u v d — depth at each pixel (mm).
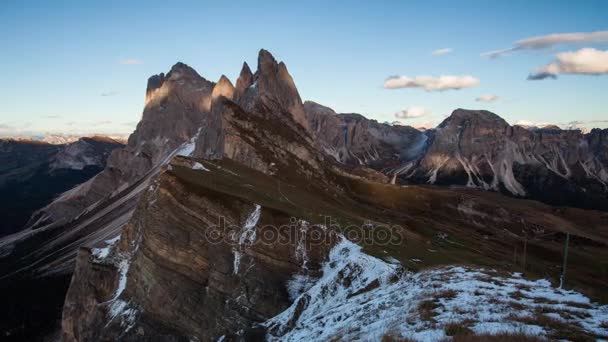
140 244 78562
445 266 51062
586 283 99062
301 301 61312
